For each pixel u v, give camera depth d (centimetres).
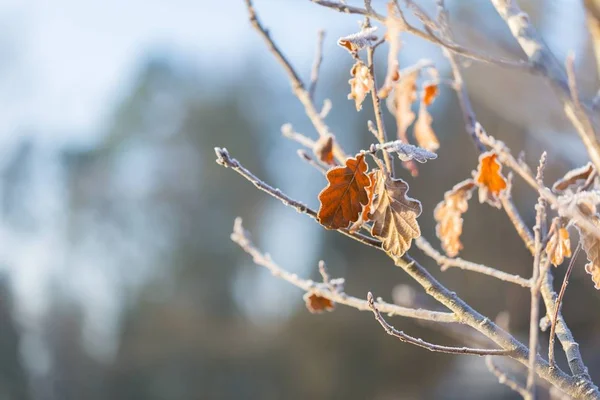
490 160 167
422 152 131
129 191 1727
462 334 233
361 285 1344
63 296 1546
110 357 1525
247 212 1642
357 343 1327
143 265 1630
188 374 1479
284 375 1412
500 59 116
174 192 1700
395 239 136
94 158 1767
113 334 1550
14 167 1684
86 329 1541
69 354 1501
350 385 1296
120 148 1786
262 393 1409
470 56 116
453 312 143
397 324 1220
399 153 130
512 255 870
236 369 1460
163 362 1500
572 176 150
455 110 989
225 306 1552
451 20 126
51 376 1477
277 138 1734
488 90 132
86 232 1650
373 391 1257
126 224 1666
